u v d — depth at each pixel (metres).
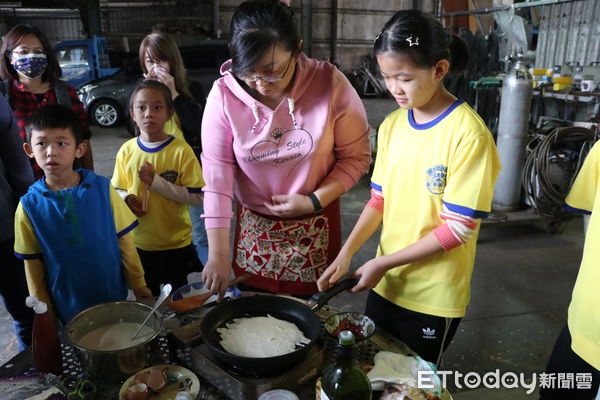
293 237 1.33
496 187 3.31
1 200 1.55
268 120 1.21
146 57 2.07
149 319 1.04
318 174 1.30
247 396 0.87
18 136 1.59
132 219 1.42
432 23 0.99
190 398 0.84
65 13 12.63
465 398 1.71
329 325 1.08
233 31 1.02
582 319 1.12
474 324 2.20
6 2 10.88
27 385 0.94
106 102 7.21
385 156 1.25
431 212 1.16
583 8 4.60
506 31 4.97
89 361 0.92
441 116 1.11
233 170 1.30
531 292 2.50
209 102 1.27
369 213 1.30
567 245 3.09
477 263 2.82
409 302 1.24
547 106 4.13
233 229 3.18
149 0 10.45
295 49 1.04
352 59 11.77
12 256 1.61
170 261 1.88
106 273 1.36
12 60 1.80
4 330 2.14
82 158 2.11
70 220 1.29
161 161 1.80
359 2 11.42
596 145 1.16
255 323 1.00
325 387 0.79
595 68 3.85
